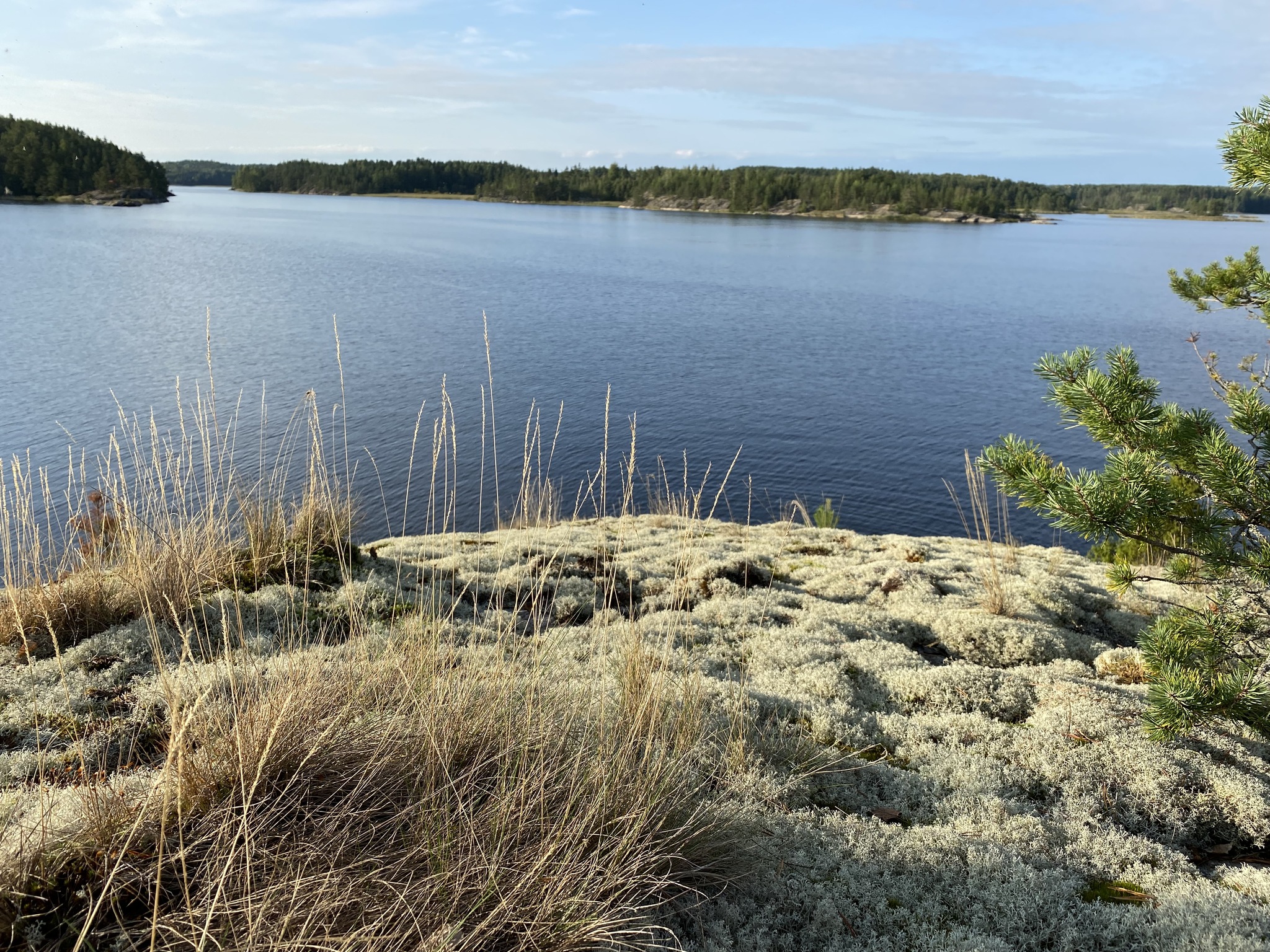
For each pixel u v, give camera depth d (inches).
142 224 5487.2
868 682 239.3
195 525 249.0
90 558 239.1
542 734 144.4
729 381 1724.9
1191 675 168.2
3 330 1758.1
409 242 5024.6
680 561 269.6
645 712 159.0
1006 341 2265.0
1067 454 1232.8
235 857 103.8
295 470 365.4
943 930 129.7
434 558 327.9
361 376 1556.3
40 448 926.4
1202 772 185.3
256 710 130.8
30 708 173.3
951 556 411.8
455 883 109.8
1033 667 254.5
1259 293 228.1
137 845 106.7
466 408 1364.4
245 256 3752.5
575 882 116.4
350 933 96.6
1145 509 166.2
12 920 93.1
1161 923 131.2
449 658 163.3
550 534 397.1
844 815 164.1
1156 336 2294.5
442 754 133.3
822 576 357.7
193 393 1284.4
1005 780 180.7
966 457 323.3
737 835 141.6
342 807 118.8
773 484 1091.9
